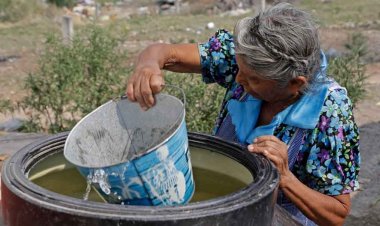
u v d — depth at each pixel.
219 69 2.16
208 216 1.32
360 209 4.49
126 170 1.46
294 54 1.71
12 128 6.02
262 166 1.61
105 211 1.30
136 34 12.91
